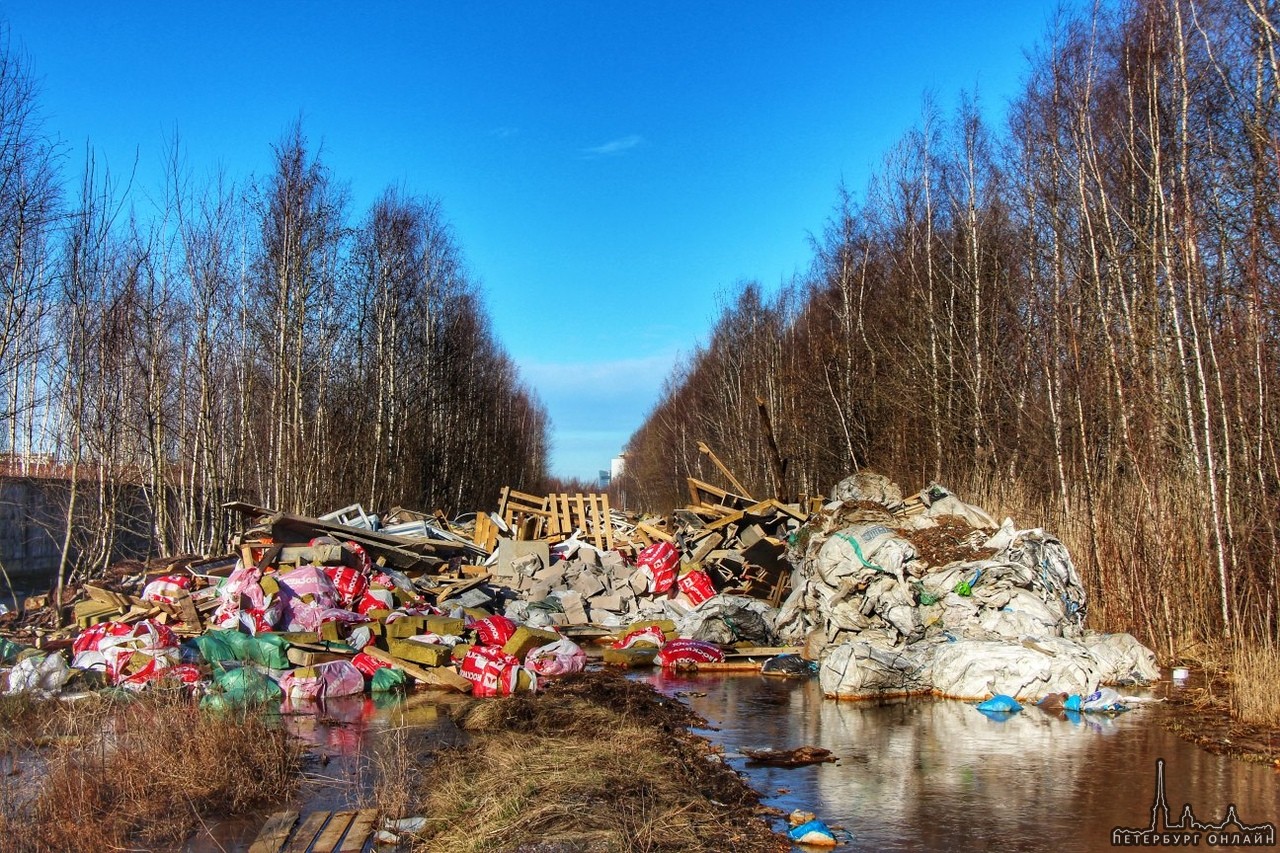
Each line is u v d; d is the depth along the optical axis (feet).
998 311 81.30
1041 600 39.83
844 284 106.11
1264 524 41.63
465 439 139.23
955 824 21.02
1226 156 49.34
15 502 74.02
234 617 39.86
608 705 34.55
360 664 38.55
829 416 106.73
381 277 103.60
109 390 69.82
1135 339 54.24
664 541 64.85
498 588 56.85
